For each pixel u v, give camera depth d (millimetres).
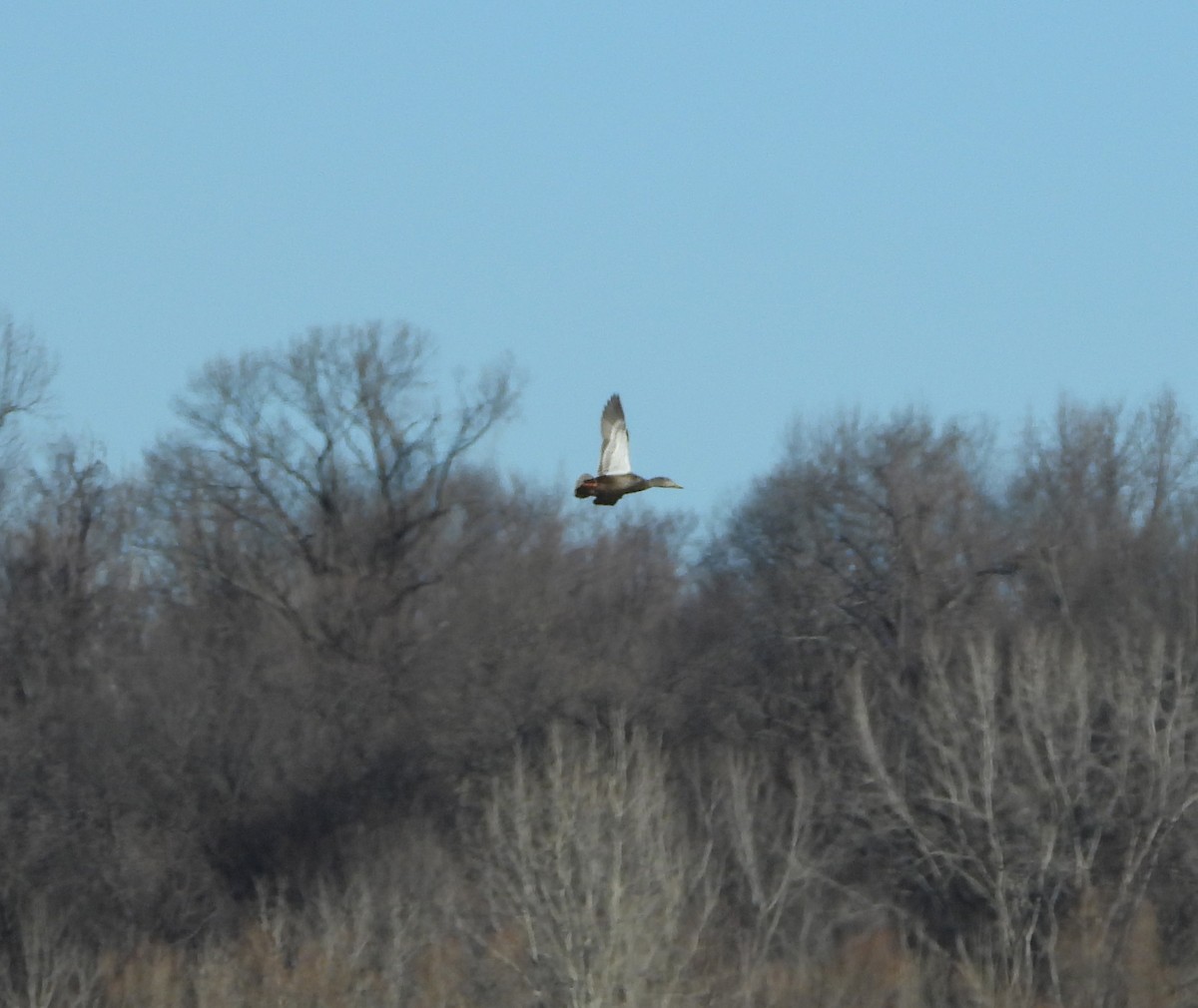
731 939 32844
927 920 34281
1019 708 34375
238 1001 32719
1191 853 33031
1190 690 34031
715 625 46844
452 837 39812
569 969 28062
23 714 44719
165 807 41750
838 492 47062
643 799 29641
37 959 36125
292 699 45250
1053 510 48781
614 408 18000
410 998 31766
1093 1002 30234
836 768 38188
